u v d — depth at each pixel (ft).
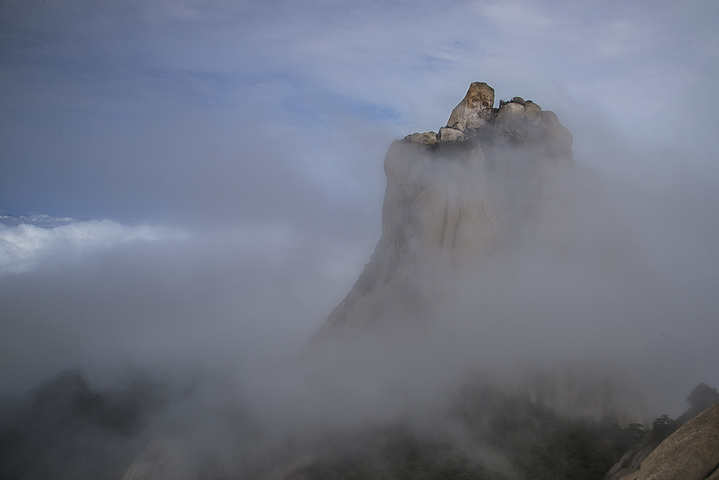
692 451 106.93
